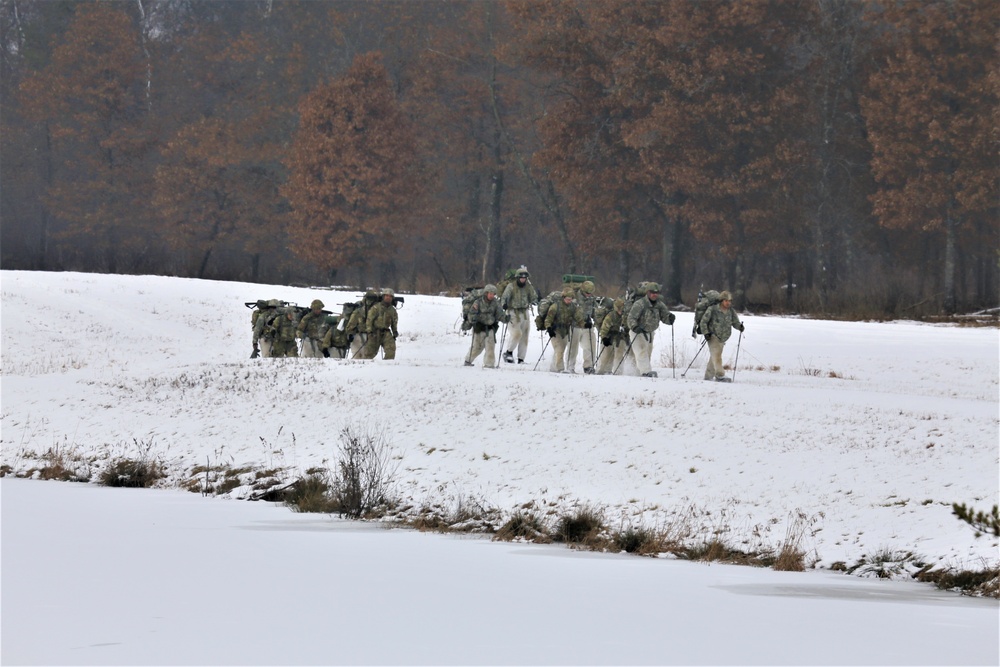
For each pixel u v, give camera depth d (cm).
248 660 1825
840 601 2823
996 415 5372
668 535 4166
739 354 9319
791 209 16238
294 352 9150
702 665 1864
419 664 1822
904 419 5325
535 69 19050
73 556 3011
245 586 2550
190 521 4147
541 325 7362
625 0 17000
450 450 5575
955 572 3500
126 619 2150
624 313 7300
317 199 18550
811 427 5281
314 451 5856
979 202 14925
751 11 15688
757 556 3916
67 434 6781
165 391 7525
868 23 17300
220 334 11869
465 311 7600
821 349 9544
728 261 18562
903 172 15262
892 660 1972
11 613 2200
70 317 11975
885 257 17225
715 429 5359
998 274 17575
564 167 17038
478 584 2734
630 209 17650
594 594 2662
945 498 4222
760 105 15700
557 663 1850
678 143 16062
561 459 5225
